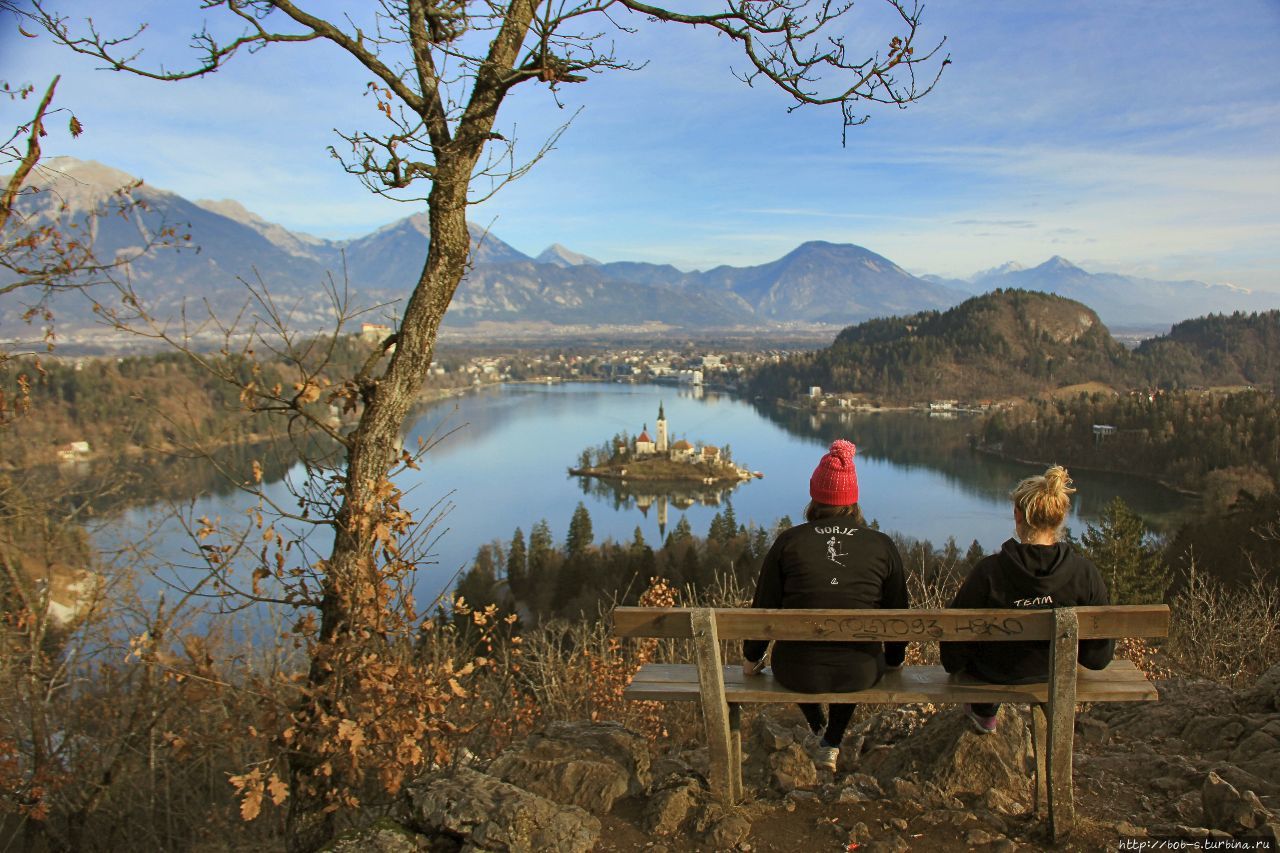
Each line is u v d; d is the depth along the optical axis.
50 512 4.82
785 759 3.84
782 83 4.15
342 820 4.00
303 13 3.43
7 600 4.46
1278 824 2.99
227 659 4.31
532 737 3.95
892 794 3.54
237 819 4.61
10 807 4.24
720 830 3.24
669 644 7.33
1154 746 4.28
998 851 3.09
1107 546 17.97
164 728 4.44
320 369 3.56
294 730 3.43
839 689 3.31
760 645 3.45
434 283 3.68
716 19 3.99
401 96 3.60
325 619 3.64
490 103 3.68
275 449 3.69
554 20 3.59
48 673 4.64
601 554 43.62
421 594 34.78
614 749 3.79
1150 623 3.03
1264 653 7.38
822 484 3.43
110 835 4.58
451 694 3.73
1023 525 3.30
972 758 3.62
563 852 3.12
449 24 3.63
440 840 3.29
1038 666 3.27
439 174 3.59
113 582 4.71
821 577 3.31
